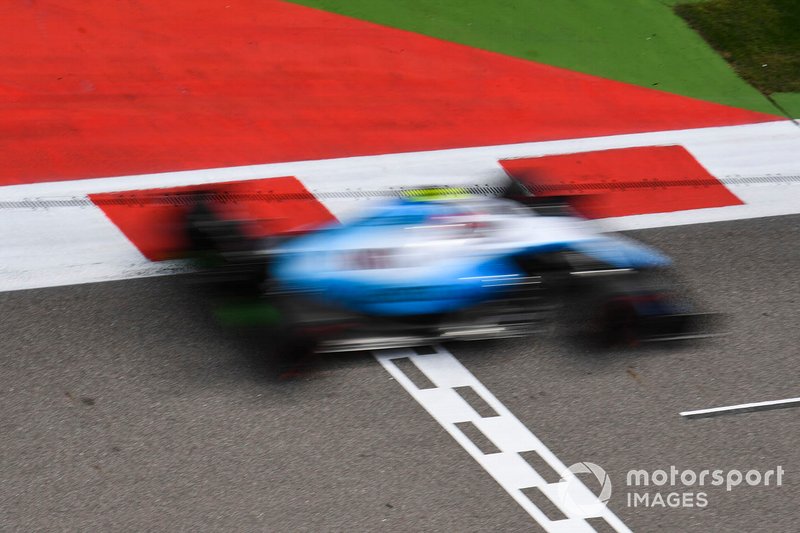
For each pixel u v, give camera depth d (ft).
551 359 101.50
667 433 95.86
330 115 134.82
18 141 123.54
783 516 89.25
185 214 105.09
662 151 136.87
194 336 99.71
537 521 86.38
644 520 87.45
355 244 96.37
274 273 94.89
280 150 128.57
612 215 124.16
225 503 84.38
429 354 100.42
